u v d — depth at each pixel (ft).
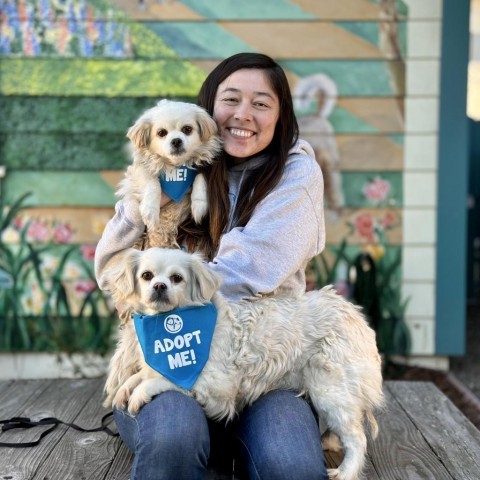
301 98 15.65
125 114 15.49
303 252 8.68
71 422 10.11
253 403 8.13
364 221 15.89
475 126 25.41
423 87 15.56
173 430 7.13
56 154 15.55
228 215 8.98
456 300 15.97
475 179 25.88
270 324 8.04
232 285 8.28
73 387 11.69
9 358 16.08
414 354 16.10
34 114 15.44
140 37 15.39
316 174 8.95
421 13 15.38
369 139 15.72
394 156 15.74
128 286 8.11
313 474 7.24
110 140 15.53
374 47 15.49
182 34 15.39
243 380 7.97
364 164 15.75
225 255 8.44
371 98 15.62
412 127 15.66
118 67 15.43
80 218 15.70
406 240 15.89
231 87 8.96
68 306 15.79
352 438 8.09
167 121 9.29
